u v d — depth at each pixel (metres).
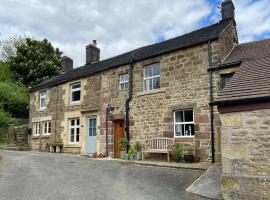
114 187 7.42
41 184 7.78
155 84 13.01
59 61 32.22
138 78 13.52
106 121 14.59
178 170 9.40
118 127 14.14
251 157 6.18
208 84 10.98
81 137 15.91
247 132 6.31
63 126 17.39
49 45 32.72
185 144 11.06
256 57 10.23
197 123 10.98
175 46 12.36
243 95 6.54
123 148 13.46
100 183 7.88
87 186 7.55
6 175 8.99
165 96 12.26
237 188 6.23
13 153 15.64
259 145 6.12
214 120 10.54
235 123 6.50
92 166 10.79
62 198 6.42
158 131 12.25
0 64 31.62
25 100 26.25
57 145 17.25
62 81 17.92
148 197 6.50
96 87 15.62
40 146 19.14
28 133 20.95
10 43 36.72
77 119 16.72
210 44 11.24
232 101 6.48
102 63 17.17
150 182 7.93
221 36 11.43
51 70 30.62
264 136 6.09
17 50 31.33
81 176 8.85
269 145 6.00
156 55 12.90
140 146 12.71
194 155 10.83
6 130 22.45
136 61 13.75
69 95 17.47
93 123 15.58
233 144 6.45
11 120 23.14
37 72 30.14
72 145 16.44
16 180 8.28
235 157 6.38
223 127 6.65
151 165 10.58
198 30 14.17
